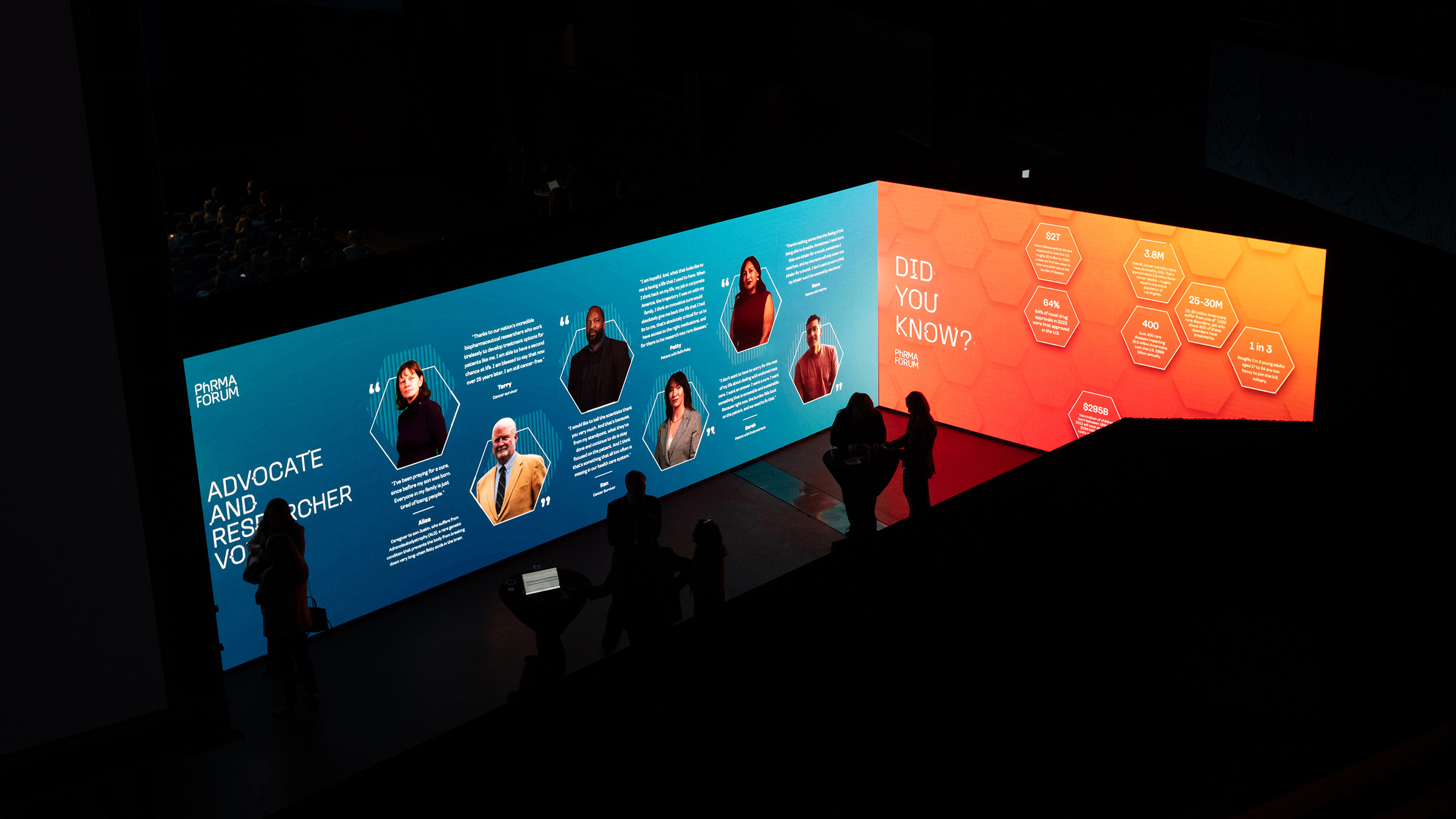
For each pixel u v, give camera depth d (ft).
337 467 31.86
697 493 40.73
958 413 43.75
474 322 33.68
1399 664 10.79
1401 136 27.76
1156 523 13.57
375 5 61.77
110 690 14.47
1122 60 38.68
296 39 79.82
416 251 33.99
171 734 14.82
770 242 40.52
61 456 13.58
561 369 36.09
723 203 38.93
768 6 52.11
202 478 29.19
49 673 14.10
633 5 54.03
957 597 12.45
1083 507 13.87
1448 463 13.58
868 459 34.45
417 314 32.42
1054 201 38.19
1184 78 37.65
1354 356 31.19
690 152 58.08
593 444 37.73
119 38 12.84
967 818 9.58
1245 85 34.42
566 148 70.18
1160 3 37.50
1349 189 30.01
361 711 29.50
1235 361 34.96
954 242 41.55
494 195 72.02
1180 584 12.37
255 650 31.27
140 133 13.17
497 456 35.29
